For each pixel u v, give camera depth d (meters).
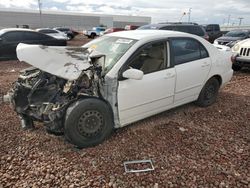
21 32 11.20
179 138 4.00
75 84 3.51
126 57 3.83
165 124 4.48
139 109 4.05
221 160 3.44
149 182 2.99
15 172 3.15
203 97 5.19
